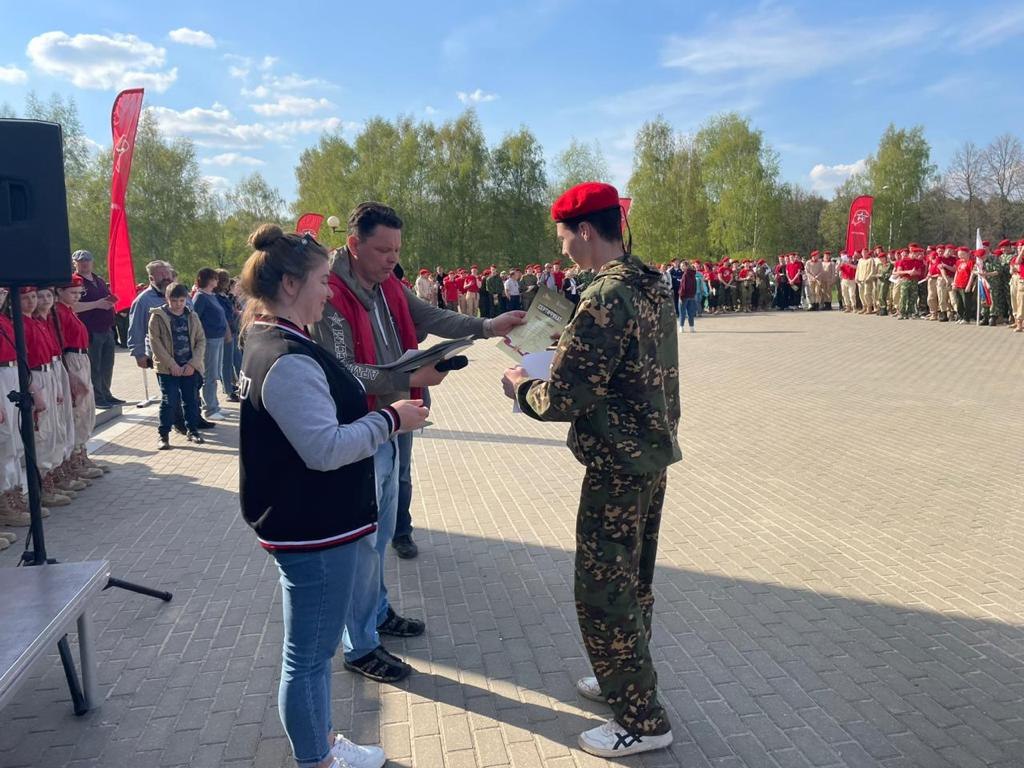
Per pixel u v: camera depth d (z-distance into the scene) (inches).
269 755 106.3
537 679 123.6
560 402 87.2
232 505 224.1
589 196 92.1
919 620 138.7
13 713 117.7
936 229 2199.8
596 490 93.4
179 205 1734.7
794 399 365.4
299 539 80.1
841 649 129.3
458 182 1910.7
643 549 105.4
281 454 78.7
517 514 207.2
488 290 1012.5
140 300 306.2
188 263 1758.1
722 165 2048.5
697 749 104.0
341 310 122.2
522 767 101.1
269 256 80.4
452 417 353.4
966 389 377.7
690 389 404.5
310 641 84.5
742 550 174.9
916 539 178.4
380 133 1985.7
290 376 76.3
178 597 159.5
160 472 264.4
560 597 154.6
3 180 117.0
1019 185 1925.4
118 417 371.6
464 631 140.9
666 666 125.8
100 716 116.6
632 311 86.4
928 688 117.0
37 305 213.9
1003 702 112.7
